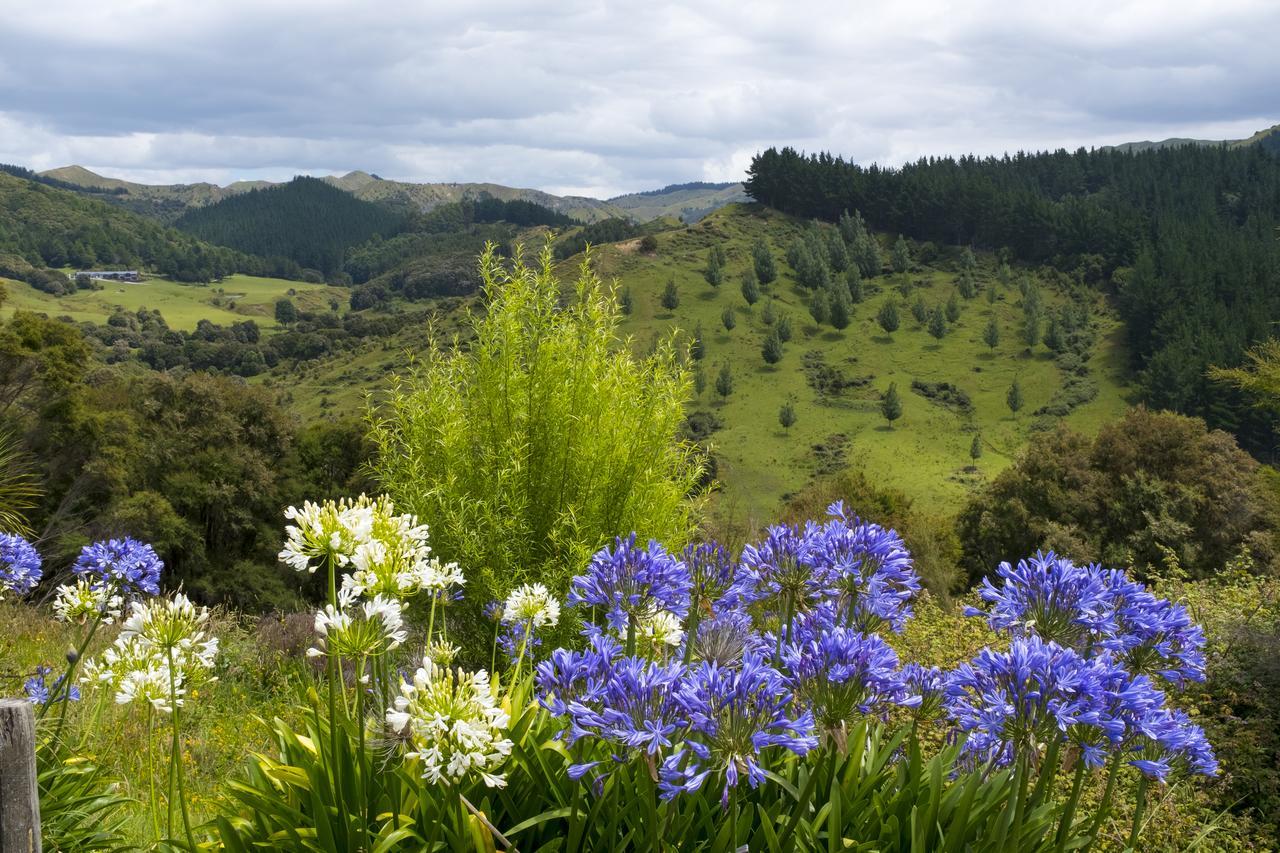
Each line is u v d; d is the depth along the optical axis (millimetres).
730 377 132375
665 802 2602
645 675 2441
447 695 2541
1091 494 38156
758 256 173125
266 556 37031
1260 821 6578
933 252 188000
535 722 3096
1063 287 168625
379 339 154625
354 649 2602
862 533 3281
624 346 7602
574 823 2627
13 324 29719
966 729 2768
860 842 2721
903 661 7613
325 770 2809
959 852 2723
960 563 40938
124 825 4086
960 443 120625
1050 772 2723
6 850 2408
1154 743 2807
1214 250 155125
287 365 153375
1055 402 129500
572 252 185875
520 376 7090
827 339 153625
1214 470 36938
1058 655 2547
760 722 2373
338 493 39406
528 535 6992
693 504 7305
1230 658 7852
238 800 2926
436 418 7102
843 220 197125
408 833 2590
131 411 35875
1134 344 135250
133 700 3176
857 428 124625
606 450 7199
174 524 32375
